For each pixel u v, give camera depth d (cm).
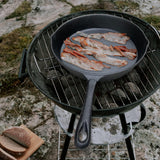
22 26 300
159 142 193
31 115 215
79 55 164
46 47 170
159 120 207
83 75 129
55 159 187
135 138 196
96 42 170
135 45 167
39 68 165
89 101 115
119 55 163
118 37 171
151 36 167
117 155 188
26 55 154
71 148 192
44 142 196
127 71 137
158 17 304
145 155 186
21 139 171
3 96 229
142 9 319
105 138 164
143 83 170
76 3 333
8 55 265
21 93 231
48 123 209
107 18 171
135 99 167
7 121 211
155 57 160
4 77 244
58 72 175
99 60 161
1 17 317
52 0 339
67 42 166
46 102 224
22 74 145
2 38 285
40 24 301
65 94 160
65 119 179
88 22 173
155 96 225
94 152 190
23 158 169
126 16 177
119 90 167
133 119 179
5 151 169
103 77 131
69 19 178
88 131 104
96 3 330
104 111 123
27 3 336
